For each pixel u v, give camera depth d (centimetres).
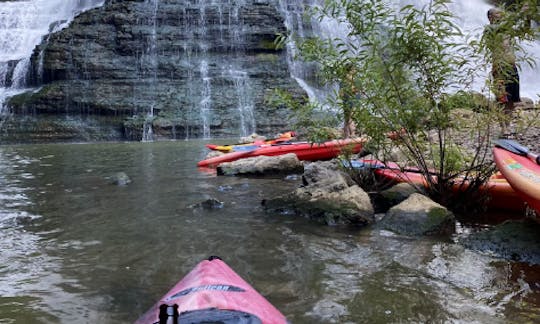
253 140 1298
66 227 514
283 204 577
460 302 307
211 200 604
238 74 2356
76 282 355
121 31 2347
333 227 500
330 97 584
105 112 2152
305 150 998
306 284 342
